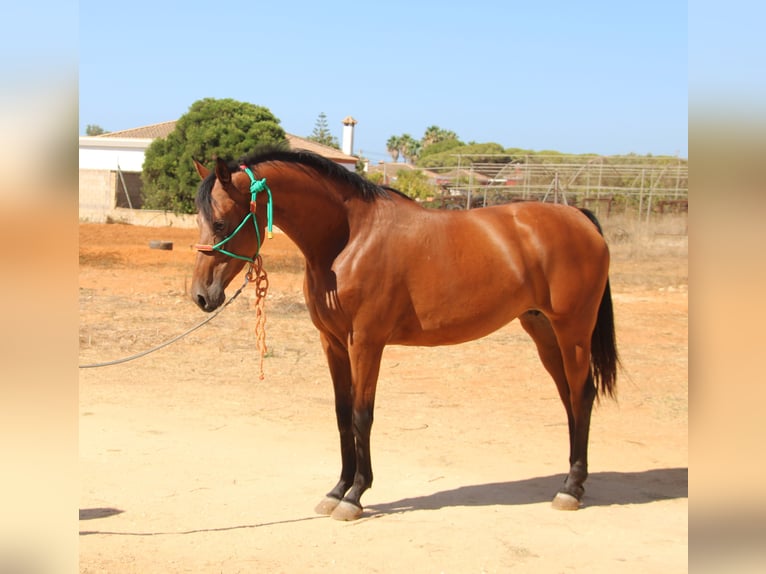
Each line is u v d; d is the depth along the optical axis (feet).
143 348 33.24
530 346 35.86
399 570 13.10
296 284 52.85
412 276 15.67
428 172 197.57
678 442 22.02
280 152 15.55
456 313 15.99
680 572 13.19
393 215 15.83
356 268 15.26
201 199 14.67
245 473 18.57
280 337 36.35
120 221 110.83
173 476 18.17
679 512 16.48
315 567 13.16
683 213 101.71
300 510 16.14
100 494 16.83
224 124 109.19
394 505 16.61
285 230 15.69
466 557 13.71
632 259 73.67
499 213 17.04
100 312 41.06
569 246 16.89
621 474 19.13
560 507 16.43
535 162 124.06
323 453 20.40
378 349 15.61
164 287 50.88
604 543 14.58
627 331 39.55
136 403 24.94
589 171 105.40
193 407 24.67
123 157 139.74
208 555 13.57
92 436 21.24
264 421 23.34
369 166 205.36
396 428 22.85
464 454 20.53
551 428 23.18
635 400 26.50
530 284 16.65
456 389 27.84
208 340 35.12
